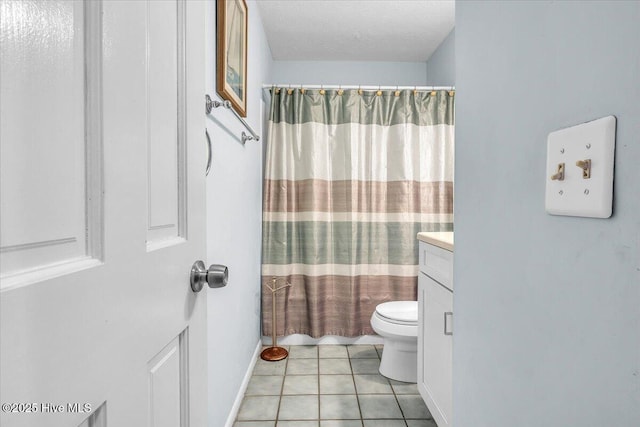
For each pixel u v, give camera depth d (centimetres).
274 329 261
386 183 274
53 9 37
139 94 52
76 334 39
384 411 187
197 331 75
